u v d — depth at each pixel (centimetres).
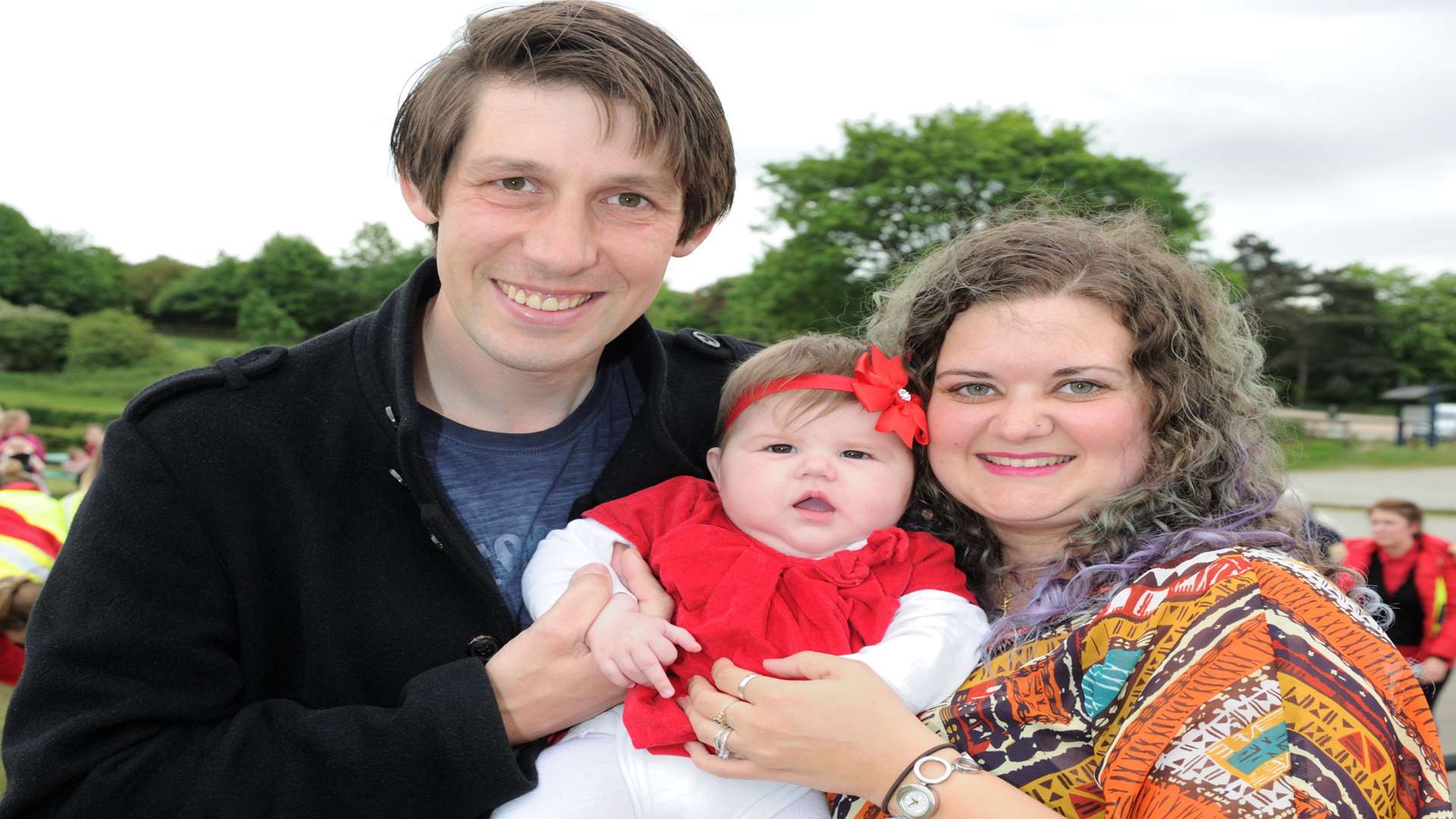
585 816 165
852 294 2898
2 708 343
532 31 152
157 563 154
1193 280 170
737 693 160
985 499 171
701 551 183
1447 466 3198
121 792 145
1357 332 6488
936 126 2966
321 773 149
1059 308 162
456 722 150
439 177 159
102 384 4675
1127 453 165
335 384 171
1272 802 124
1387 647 137
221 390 166
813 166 3005
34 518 354
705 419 218
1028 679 155
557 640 159
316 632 164
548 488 187
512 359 163
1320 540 171
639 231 160
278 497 164
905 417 184
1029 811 136
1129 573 156
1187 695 135
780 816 169
